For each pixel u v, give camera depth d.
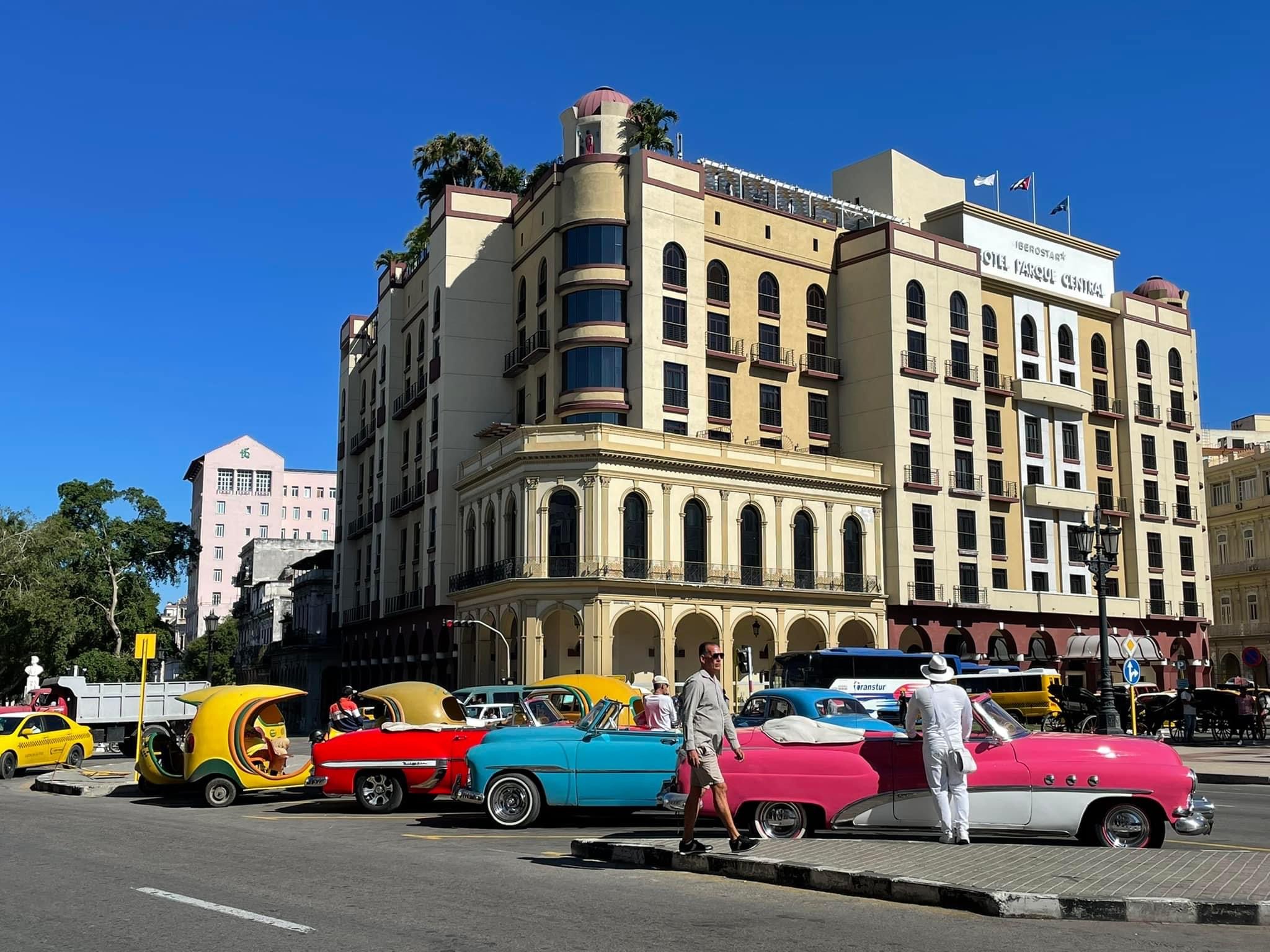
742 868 10.56
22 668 57.78
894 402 58.28
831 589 54.38
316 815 18.17
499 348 60.97
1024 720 44.75
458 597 55.75
